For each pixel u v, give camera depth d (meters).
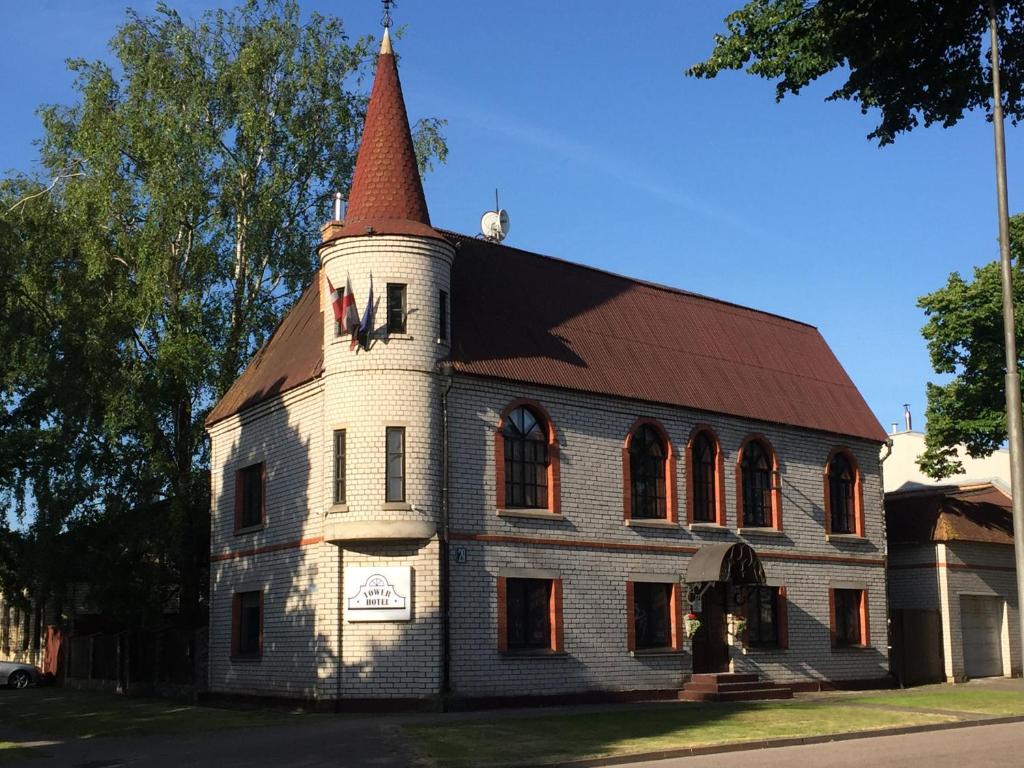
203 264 35.88
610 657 29.08
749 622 32.91
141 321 35.66
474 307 29.28
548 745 18.95
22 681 42.88
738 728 21.34
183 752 19.95
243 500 32.12
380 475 26.09
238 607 31.61
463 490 26.97
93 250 35.00
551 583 28.36
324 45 38.88
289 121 37.25
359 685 25.81
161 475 35.09
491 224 34.25
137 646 37.38
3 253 29.86
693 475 32.44
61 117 38.06
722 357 35.25
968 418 39.62
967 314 38.19
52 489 34.34
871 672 35.97
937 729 22.56
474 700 26.03
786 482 34.94
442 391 26.98
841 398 38.44
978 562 40.44
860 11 20.64
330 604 26.33
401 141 28.75
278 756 18.69
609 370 30.92
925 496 40.97
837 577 35.78
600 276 34.44
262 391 30.94
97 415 35.09
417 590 25.98
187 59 36.09
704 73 22.09
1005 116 21.52
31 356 34.44
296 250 37.44
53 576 36.31
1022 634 16.77
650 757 17.92
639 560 30.30
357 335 26.55
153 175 34.84
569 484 29.14
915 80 21.64
